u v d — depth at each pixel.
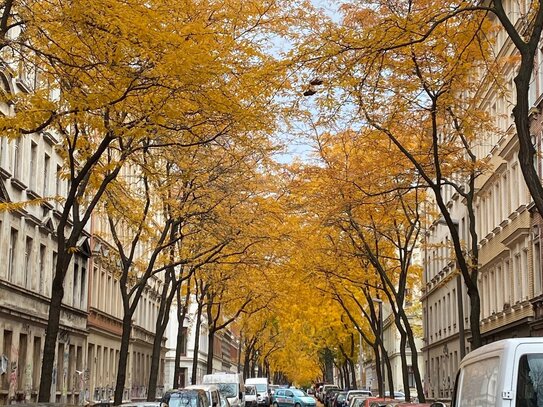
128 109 16.31
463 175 24.70
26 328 32.38
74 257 40.97
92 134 21.66
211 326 52.16
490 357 7.95
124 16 13.66
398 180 25.66
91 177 20.00
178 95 15.34
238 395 43.66
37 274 34.31
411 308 82.06
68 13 13.72
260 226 30.56
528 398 7.22
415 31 13.95
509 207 36.25
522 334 34.09
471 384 8.73
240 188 28.75
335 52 14.02
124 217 25.48
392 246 35.22
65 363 38.50
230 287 43.78
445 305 55.03
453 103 19.97
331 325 57.09
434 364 60.41
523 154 11.95
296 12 17.34
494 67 19.25
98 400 46.00
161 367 72.62
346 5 18.16
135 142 21.69
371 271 36.41
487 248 41.66
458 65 18.16
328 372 134.00
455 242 19.69
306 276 36.09
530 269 32.72
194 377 44.84
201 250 33.06
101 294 47.81
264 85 15.66
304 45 14.31
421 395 29.80
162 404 18.39
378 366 47.22
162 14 14.77
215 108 15.62
